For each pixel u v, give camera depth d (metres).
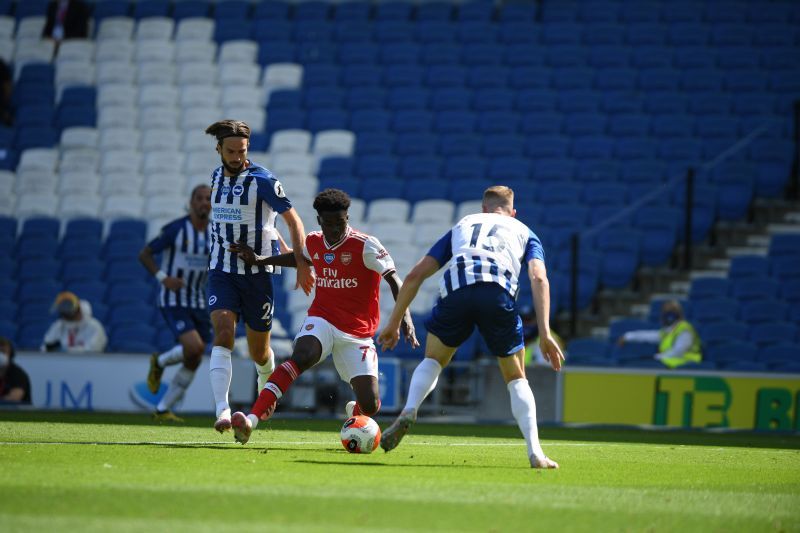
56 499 16.23
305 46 82.62
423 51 81.38
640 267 64.75
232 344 27.58
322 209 25.73
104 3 87.69
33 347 62.25
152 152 76.06
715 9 82.25
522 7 84.44
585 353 54.47
